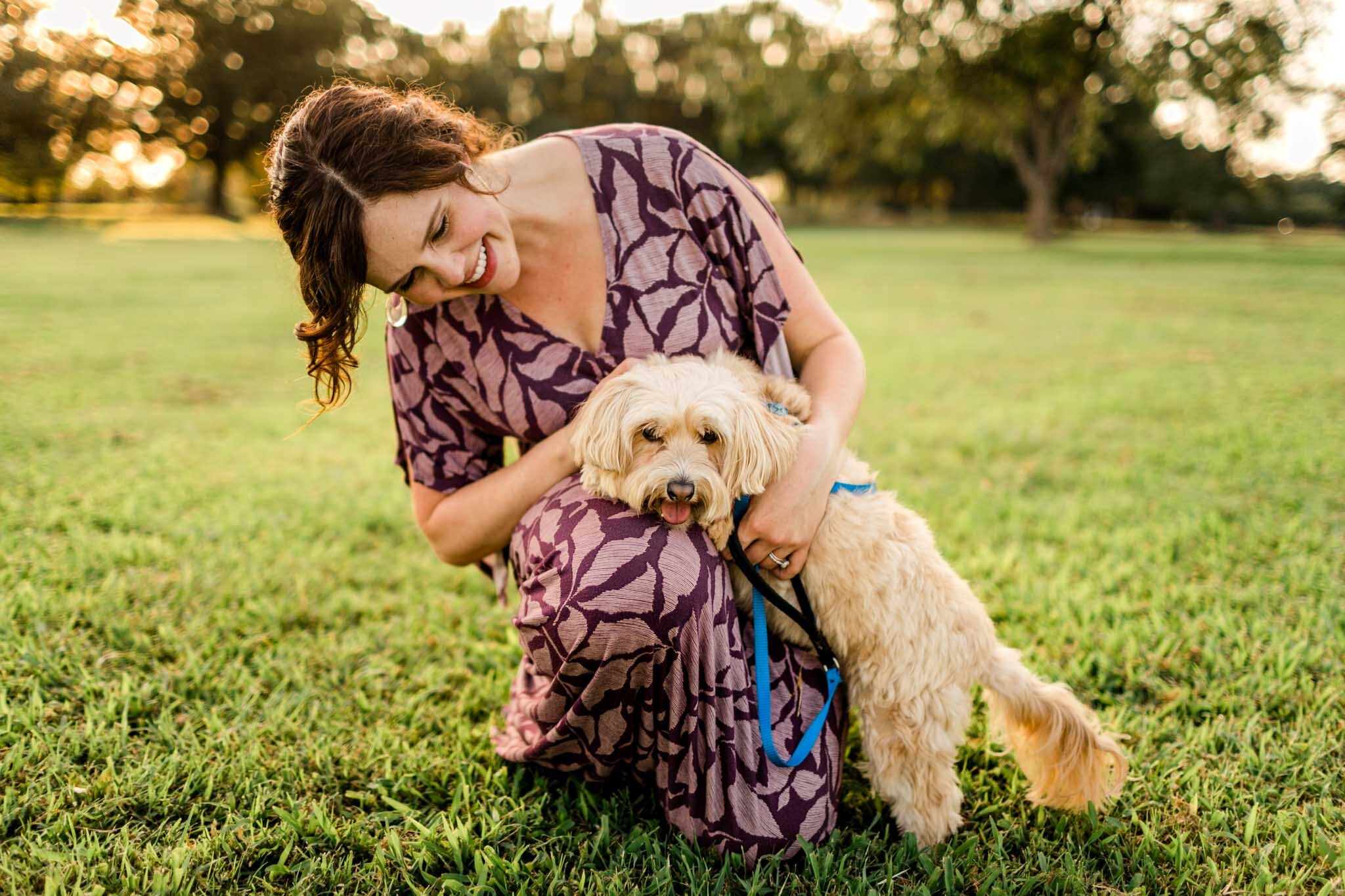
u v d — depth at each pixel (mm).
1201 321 11742
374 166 1953
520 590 2420
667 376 2248
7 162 11969
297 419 6535
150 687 2814
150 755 2508
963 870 2207
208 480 5027
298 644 3254
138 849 2178
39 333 9695
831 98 31188
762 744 2186
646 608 2045
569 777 2510
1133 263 23344
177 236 28734
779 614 2455
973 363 8758
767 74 31625
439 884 2109
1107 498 4734
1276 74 25422
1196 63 25594
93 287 14297
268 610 3430
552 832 2295
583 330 2439
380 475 5273
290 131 2055
